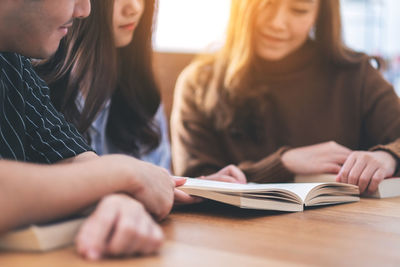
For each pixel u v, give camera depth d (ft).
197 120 4.97
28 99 2.75
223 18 7.66
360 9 10.30
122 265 1.50
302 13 4.75
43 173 1.62
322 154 4.07
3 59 2.67
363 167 3.38
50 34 2.02
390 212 2.70
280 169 4.14
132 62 4.05
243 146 4.99
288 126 5.08
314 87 5.09
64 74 3.51
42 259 1.54
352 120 5.02
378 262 1.62
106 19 3.45
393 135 4.69
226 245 1.80
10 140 2.59
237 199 2.41
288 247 1.79
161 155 4.95
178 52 6.55
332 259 1.64
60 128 2.75
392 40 10.57
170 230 2.07
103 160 1.90
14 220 1.51
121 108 4.11
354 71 5.07
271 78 5.10
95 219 1.60
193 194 2.58
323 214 2.58
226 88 5.00
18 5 1.88
